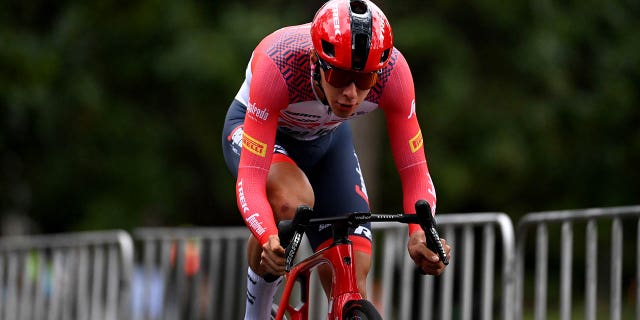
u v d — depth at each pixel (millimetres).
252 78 11789
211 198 44906
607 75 43094
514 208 45469
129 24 39406
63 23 39219
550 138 42031
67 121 39781
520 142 41375
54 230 42219
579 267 44219
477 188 42875
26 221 43594
